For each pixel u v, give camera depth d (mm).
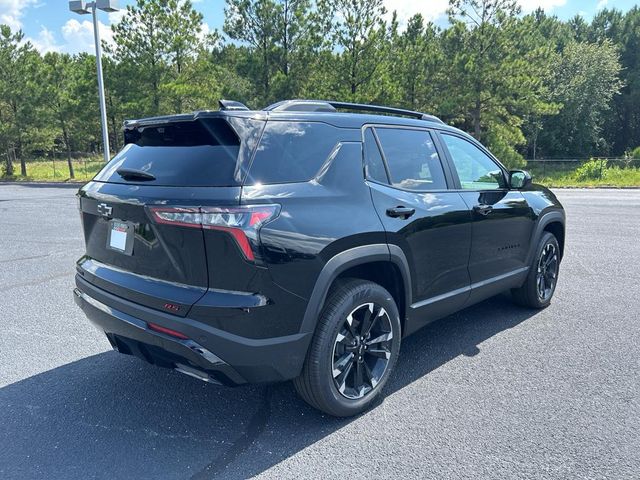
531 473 2377
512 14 24203
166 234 2430
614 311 4734
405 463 2473
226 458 2541
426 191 3359
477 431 2744
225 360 2389
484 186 3986
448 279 3514
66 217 11570
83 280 3068
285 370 2545
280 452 2588
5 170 32656
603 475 2355
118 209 2672
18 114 28953
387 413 2953
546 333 4195
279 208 2441
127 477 2391
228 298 2348
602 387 3230
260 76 20781
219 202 2309
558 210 4832
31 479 2371
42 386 3322
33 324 4465
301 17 20422
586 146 43531
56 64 29328
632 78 45750
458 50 24953
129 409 3035
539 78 25047
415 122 3523
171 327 2414
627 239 8406
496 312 4754
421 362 3654
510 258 4203
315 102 3053
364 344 2941
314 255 2535
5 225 10273
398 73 24016
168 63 24453
